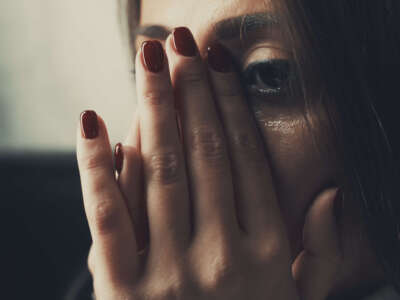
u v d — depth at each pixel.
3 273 0.56
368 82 0.29
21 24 0.73
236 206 0.30
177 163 0.29
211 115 0.29
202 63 0.29
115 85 0.72
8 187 0.57
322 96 0.28
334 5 0.28
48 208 0.57
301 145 0.29
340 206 0.30
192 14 0.29
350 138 0.29
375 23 0.28
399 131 0.30
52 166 0.58
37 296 0.56
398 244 0.30
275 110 0.29
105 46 0.72
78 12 0.71
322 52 0.28
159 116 0.29
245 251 0.29
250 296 0.29
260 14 0.28
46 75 0.75
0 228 0.56
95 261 0.30
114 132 0.73
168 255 0.29
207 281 0.29
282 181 0.30
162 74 0.29
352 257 0.31
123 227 0.29
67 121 0.76
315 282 0.31
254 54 0.29
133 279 0.29
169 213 0.29
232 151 0.30
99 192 0.29
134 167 0.30
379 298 0.32
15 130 0.78
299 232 0.31
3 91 0.78
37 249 0.57
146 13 0.32
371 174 0.29
